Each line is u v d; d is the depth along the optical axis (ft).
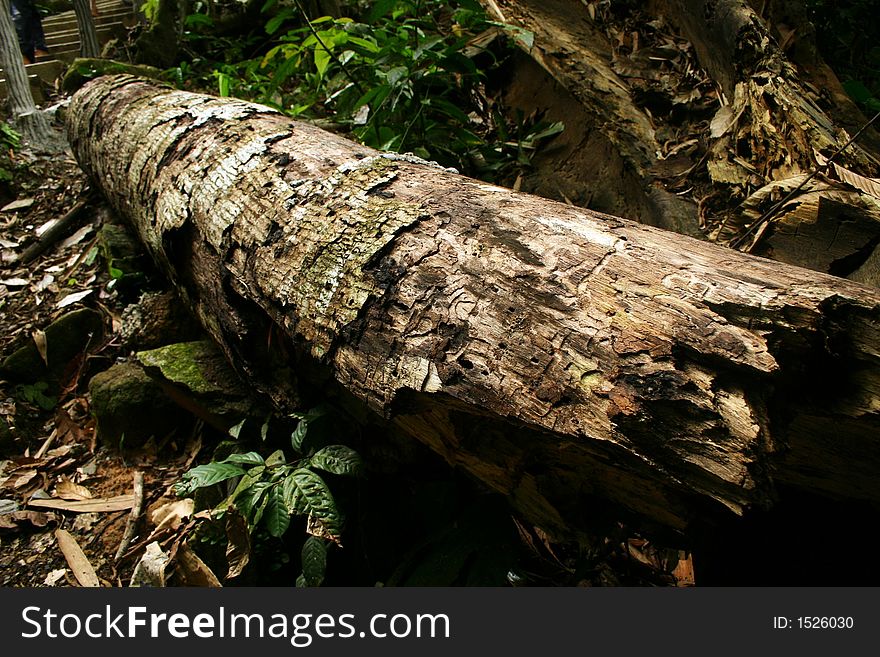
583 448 3.53
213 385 6.74
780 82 7.45
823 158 6.66
